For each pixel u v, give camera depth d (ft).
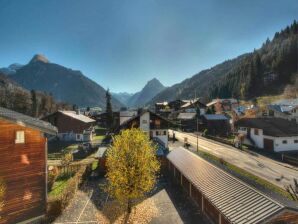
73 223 72.13
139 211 79.82
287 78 525.34
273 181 105.50
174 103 456.86
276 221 50.24
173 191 97.14
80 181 103.96
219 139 207.62
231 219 53.21
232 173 77.30
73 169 120.47
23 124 60.23
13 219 58.59
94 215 77.25
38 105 431.43
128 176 72.74
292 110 267.80
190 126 291.99
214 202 62.69
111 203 86.38
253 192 59.72
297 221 51.70
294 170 123.13
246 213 52.95
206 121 260.42
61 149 188.75
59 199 77.66
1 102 394.93
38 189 63.72
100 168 120.57
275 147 164.55
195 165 93.56
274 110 276.82
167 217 75.46
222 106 401.70
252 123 188.14
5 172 57.67
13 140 59.31
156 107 465.06
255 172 118.93
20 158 60.44
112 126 290.35
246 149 172.96
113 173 73.82
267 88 523.29
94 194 95.14
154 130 177.78
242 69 644.69
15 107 400.67
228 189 65.98
